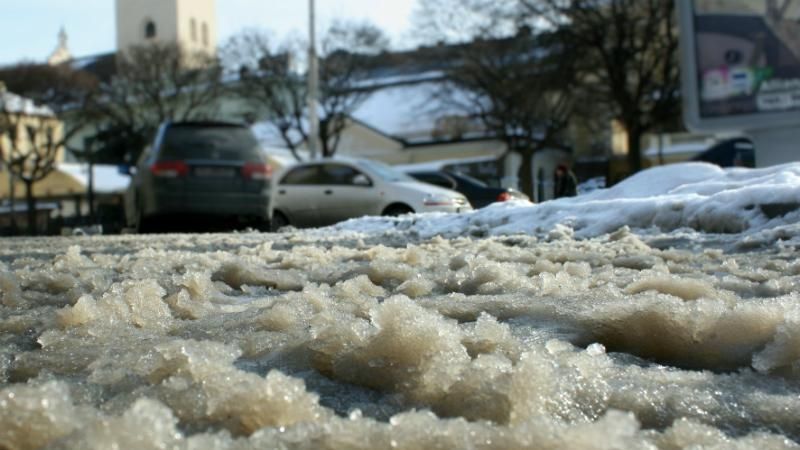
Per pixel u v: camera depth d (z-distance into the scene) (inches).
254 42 1865.2
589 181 1227.2
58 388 49.4
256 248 270.7
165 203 539.8
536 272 157.6
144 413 42.9
